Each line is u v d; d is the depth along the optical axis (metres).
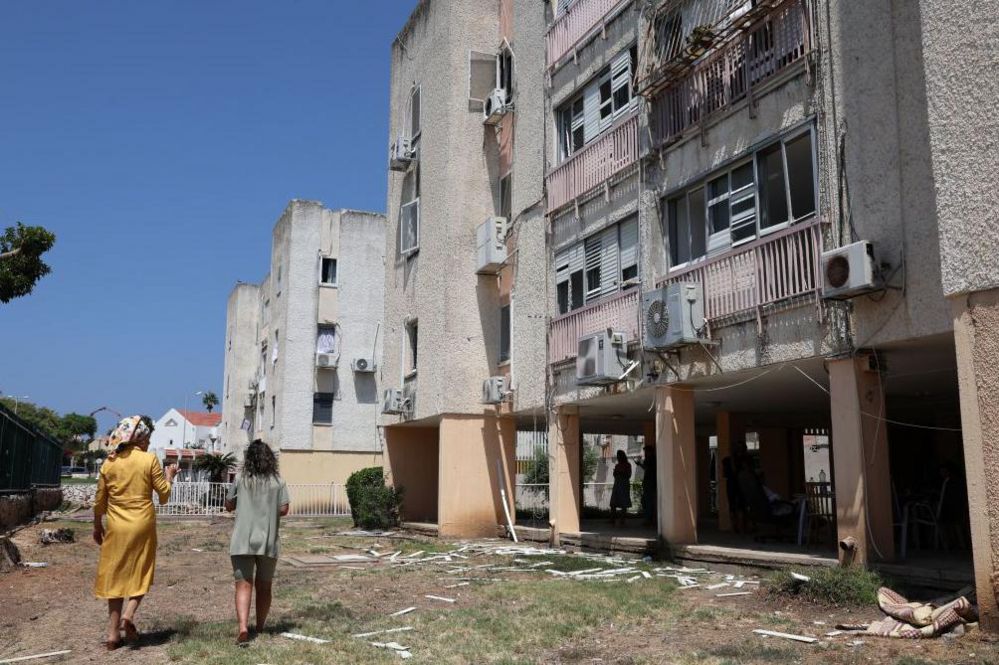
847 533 9.89
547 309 17.53
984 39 7.61
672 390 13.57
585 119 16.81
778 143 11.44
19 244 19.97
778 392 14.51
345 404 36.12
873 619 8.08
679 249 13.63
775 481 23.22
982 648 6.68
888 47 9.64
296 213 36.56
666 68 13.35
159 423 102.50
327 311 36.44
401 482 23.75
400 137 23.22
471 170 20.58
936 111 7.98
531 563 13.42
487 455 19.81
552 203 17.45
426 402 20.73
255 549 7.61
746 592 9.95
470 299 20.14
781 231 11.10
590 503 36.94
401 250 23.38
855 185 9.98
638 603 9.31
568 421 17.00
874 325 9.64
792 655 6.75
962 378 7.58
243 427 45.62
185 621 8.59
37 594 10.82
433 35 21.95
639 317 14.16
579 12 16.94
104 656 7.20
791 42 11.21
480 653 7.12
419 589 10.84
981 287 7.45
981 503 7.30
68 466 100.25
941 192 7.86
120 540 7.46
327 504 33.97
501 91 19.62
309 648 7.24
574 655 7.00
